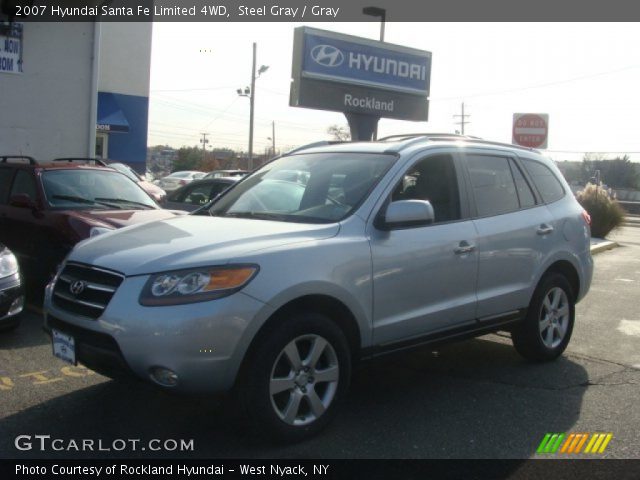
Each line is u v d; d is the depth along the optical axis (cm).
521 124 1486
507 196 578
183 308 371
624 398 520
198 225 464
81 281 414
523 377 569
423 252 480
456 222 518
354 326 444
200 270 382
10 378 530
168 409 470
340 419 461
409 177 500
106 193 862
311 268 412
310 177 520
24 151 1379
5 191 864
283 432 404
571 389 539
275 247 409
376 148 525
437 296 494
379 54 1870
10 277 622
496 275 542
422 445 421
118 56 2581
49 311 436
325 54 1773
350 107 1839
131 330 373
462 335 519
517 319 570
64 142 1430
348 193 482
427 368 592
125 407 473
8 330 629
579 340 711
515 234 559
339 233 443
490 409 489
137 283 385
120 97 2602
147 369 374
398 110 1942
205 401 486
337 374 429
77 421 448
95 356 395
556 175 652
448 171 532
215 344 373
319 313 421
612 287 1072
